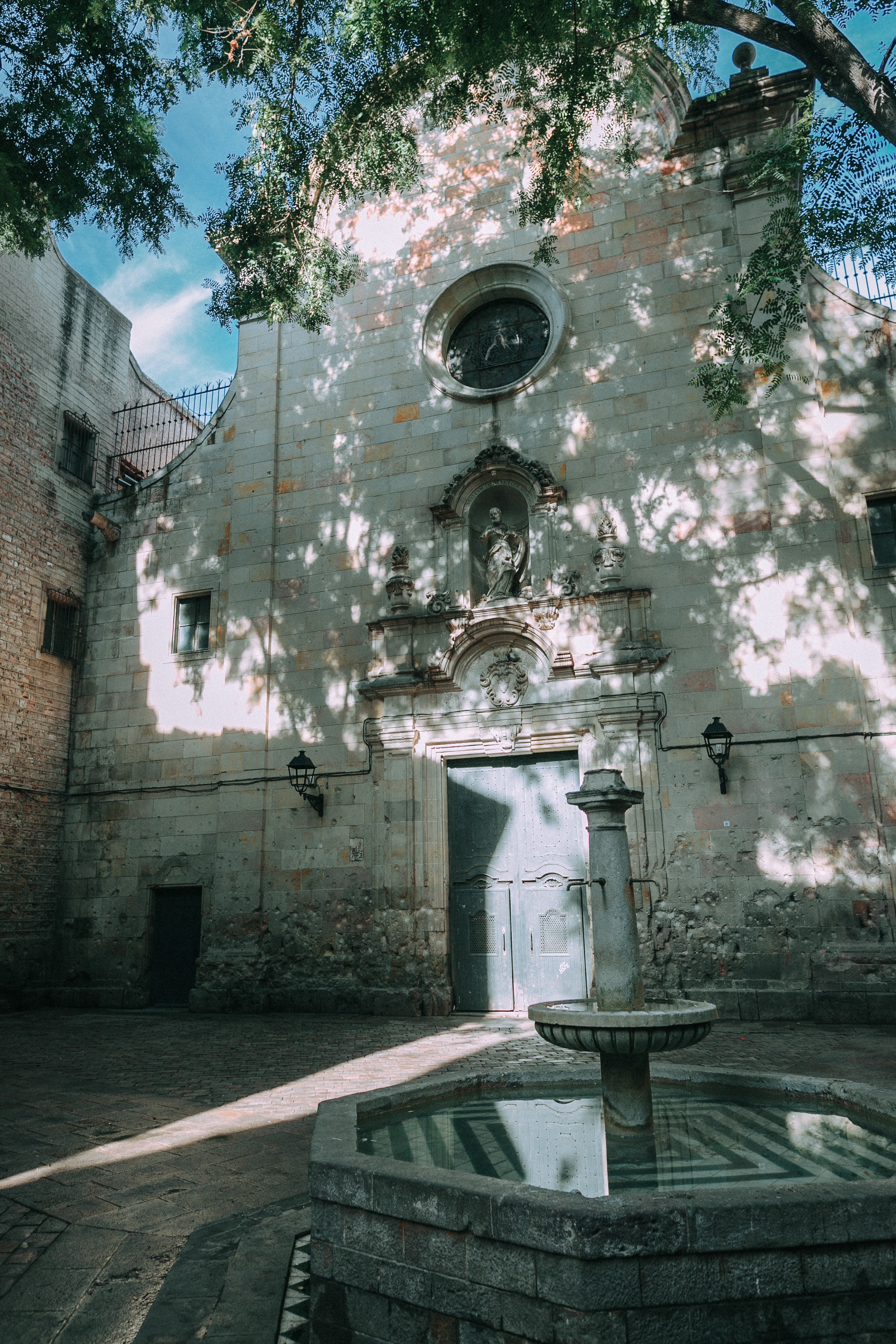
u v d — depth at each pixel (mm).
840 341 13422
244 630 16141
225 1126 7043
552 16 10523
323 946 14438
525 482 14641
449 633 14531
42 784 16750
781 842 12305
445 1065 9367
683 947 12391
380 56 11359
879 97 8984
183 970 15875
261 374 17172
